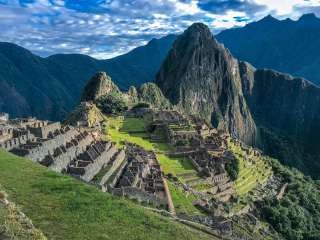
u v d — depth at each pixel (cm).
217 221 8094
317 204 17925
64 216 3650
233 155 15912
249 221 10988
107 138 12925
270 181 18038
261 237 9981
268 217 12912
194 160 13550
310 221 15538
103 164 8231
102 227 3628
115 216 3978
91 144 9488
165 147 15138
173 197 8575
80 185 4575
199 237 4269
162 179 8919
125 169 9019
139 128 18325
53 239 3150
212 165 13762
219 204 10356
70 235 3309
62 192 4222
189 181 11262
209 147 16262
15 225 2953
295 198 16800
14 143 7050
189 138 16700
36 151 6888
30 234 2909
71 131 9500
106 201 4253
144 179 8412
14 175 4541
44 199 3947
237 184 14525
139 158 10319
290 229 13138
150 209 6147
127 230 3750
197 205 9088
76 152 8300
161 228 4075
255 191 14988
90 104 19275
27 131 7881
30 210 3619
